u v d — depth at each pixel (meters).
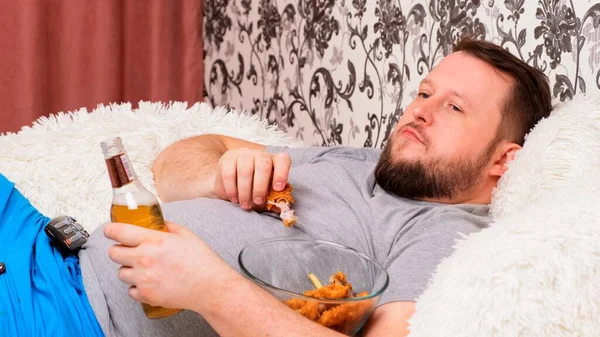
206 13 2.67
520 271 0.88
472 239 0.99
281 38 2.31
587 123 1.21
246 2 2.46
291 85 2.30
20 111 2.38
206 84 2.72
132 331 1.09
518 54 1.53
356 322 0.93
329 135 2.15
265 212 1.25
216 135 1.64
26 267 1.14
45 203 1.46
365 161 1.51
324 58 2.13
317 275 1.04
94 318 1.11
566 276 0.86
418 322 0.91
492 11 1.57
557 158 1.18
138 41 2.56
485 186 1.36
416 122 1.35
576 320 0.84
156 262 0.90
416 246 1.13
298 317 0.90
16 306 1.09
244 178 1.21
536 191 1.18
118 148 0.92
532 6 1.48
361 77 1.98
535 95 1.36
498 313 0.85
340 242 1.20
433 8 1.71
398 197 1.35
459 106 1.34
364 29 1.95
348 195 1.30
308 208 1.26
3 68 2.34
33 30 2.32
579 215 0.92
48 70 2.40
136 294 0.92
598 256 0.87
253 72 2.48
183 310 1.08
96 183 1.50
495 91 1.34
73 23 2.41
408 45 1.80
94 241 1.20
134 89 2.59
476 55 1.39
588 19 1.35
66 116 1.66
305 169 1.40
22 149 1.51
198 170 1.41
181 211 1.23
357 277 1.02
